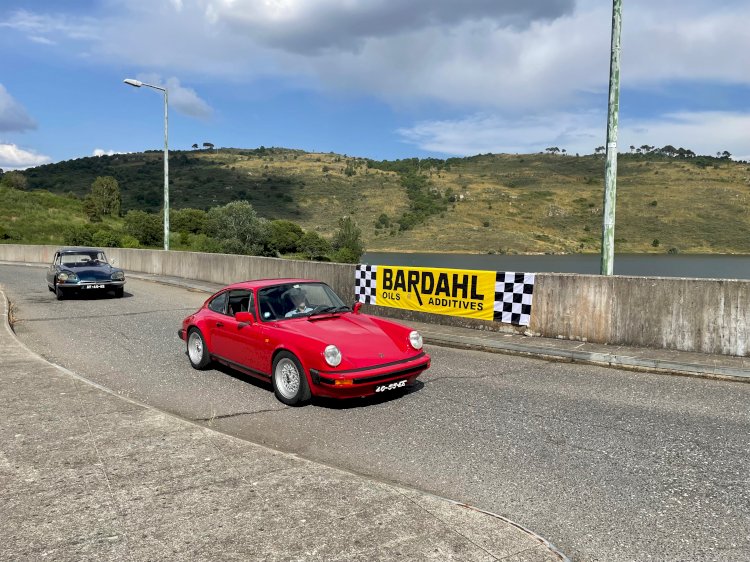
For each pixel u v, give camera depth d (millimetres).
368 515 3641
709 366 7770
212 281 21406
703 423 5789
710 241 192250
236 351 7410
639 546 3459
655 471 4594
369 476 4520
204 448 4816
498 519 3596
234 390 7223
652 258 161625
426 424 5801
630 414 6102
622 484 4352
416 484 4379
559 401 6602
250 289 7480
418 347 6668
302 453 5035
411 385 7375
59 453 4703
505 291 10742
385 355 6363
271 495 3926
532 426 5719
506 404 6488
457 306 11516
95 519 3598
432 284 11945
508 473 4570
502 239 195500
